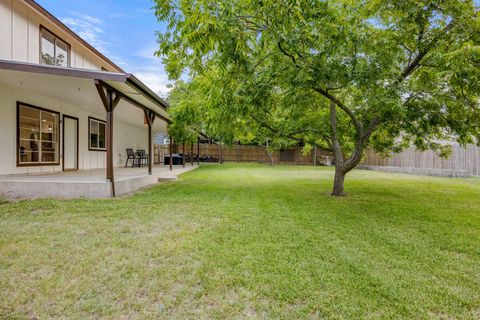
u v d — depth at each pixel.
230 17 3.56
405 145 8.87
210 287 2.38
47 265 2.74
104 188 6.29
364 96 5.54
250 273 2.63
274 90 5.89
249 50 4.07
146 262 2.84
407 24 5.26
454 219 4.72
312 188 8.35
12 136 6.93
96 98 7.80
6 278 2.49
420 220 4.64
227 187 8.36
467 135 6.98
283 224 4.27
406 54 5.93
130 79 5.85
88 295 2.25
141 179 8.14
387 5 5.14
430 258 3.05
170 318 1.98
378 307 2.13
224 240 3.49
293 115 7.14
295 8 3.38
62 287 2.35
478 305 2.18
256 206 5.56
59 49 8.80
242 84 4.91
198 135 15.56
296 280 2.50
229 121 6.12
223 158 24.86
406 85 5.35
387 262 2.93
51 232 3.72
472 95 5.48
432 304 2.18
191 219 4.47
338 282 2.48
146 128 16.61
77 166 9.58
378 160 17.25
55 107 8.34
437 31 5.19
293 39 4.18
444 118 6.10
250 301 2.19
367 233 3.90
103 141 11.38
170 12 3.89
